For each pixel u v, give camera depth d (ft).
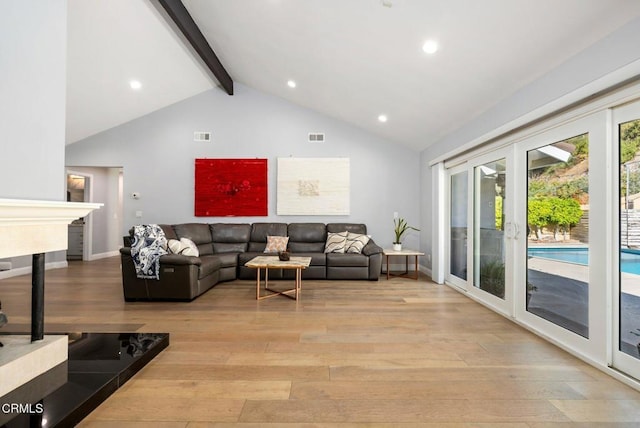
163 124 19.11
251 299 12.52
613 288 6.63
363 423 5.00
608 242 6.64
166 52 14.33
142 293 12.03
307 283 15.65
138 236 12.60
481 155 11.97
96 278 16.28
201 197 19.07
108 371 6.07
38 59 5.70
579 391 5.93
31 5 5.56
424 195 18.45
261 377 6.40
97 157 19.03
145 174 19.08
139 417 5.10
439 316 10.40
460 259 14.38
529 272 9.35
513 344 8.13
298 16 10.25
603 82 6.40
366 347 7.89
